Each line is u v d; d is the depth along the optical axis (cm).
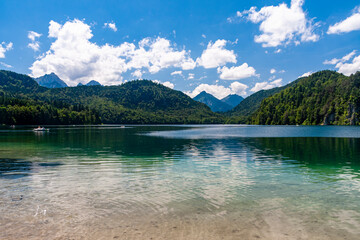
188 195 1415
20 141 5328
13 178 1833
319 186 1622
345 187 1595
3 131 9925
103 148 3991
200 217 1103
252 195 1420
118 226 1005
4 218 1070
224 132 9906
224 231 971
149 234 940
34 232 945
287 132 9688
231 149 3812
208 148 3950
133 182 1714
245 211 1176
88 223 1030
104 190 1508
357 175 1947
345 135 7612
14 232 943
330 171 2109
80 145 4478
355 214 1146
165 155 3134
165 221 1057
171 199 1343
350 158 2856
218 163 2522
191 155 3130
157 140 5709
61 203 1269
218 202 1302
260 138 6334
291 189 1546
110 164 2462
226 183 1692
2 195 1399
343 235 946
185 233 951
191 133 9175
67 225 1009
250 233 957
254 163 2523
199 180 1772
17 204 1248
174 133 9231
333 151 3550
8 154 3238
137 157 2955
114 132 9856
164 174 1983
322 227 1013
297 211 1180
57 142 5081
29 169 2195
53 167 2294
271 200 1335
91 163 2523
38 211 1155
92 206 1228
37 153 3338
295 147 4112
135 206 1232
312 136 7150
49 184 1656
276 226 1020
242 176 1911
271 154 3219
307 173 2028
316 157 2956
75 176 1906
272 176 1905
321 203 1290
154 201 1309
